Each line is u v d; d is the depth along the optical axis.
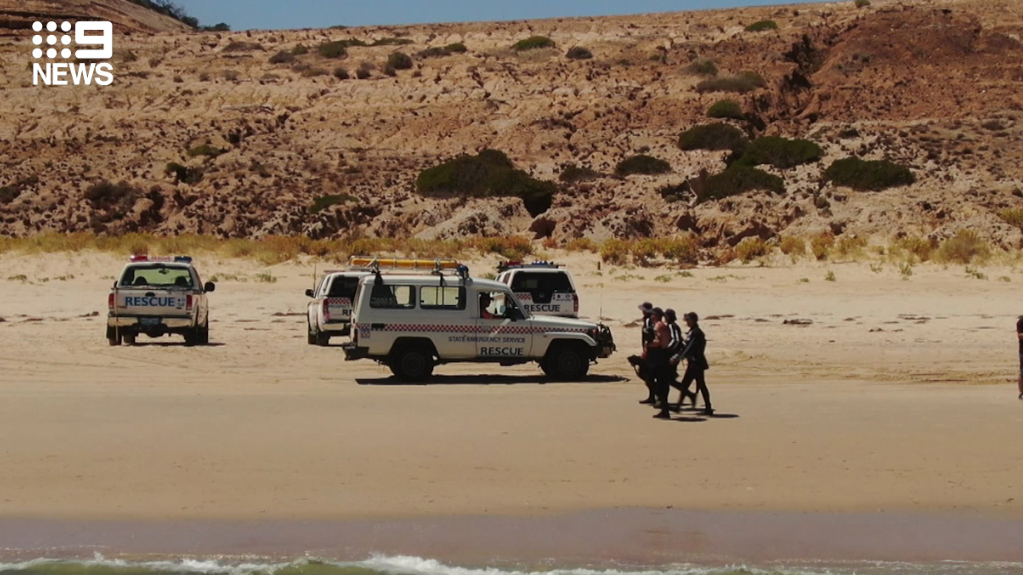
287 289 42.78
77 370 24.41
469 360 22.53
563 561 12.06
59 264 46.97
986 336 30.89
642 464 15.51
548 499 14.00
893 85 102.94
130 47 128.88
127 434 17.06
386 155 91.38
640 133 91.00
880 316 35.44
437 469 15.23
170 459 15.62
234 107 104.31
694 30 129.12
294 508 13.63
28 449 16.08
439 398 20.39
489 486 14.50
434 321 22.42
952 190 69.38
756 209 65.06
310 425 17.78
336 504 13.78
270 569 11.84
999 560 12.15
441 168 78.19
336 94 107.25
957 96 98.94
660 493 14.27
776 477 14.96
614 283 44.06
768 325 33.25
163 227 72.50
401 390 21.44
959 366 25.72
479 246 53.53
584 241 56.31
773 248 52.25
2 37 136.12
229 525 13.07
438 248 52.19
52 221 73.56
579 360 22.78
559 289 28.53
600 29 134.25
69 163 89.38
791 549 12.44
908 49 110.19
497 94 104.44
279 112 103.75
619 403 19.89
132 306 27.97
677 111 96.56
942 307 37.50
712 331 31.92
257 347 28.56
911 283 43.25
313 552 12.28
